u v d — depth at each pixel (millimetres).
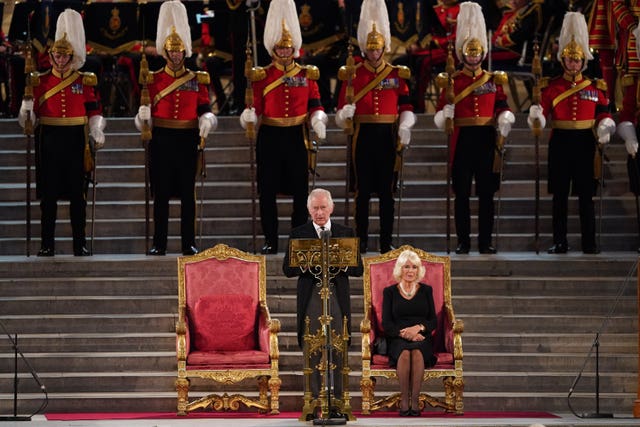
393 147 47188
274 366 39062
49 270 45438
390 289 40062
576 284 45000
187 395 39031
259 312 40750
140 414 39938
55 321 43375
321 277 38406
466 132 47844
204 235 49531
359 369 42281
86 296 44531
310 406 37781
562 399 40719
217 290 40781
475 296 44656
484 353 42625
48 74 47531
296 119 46938
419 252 41125
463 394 40875
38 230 49656
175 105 47188
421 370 38781
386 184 47281
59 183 47375
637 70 49406
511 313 44312
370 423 37125
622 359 42250
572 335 43125
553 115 48469
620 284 45000
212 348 40281
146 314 43938
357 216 47594
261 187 47156
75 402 40312
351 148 47312
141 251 48969
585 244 48312
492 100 47938
